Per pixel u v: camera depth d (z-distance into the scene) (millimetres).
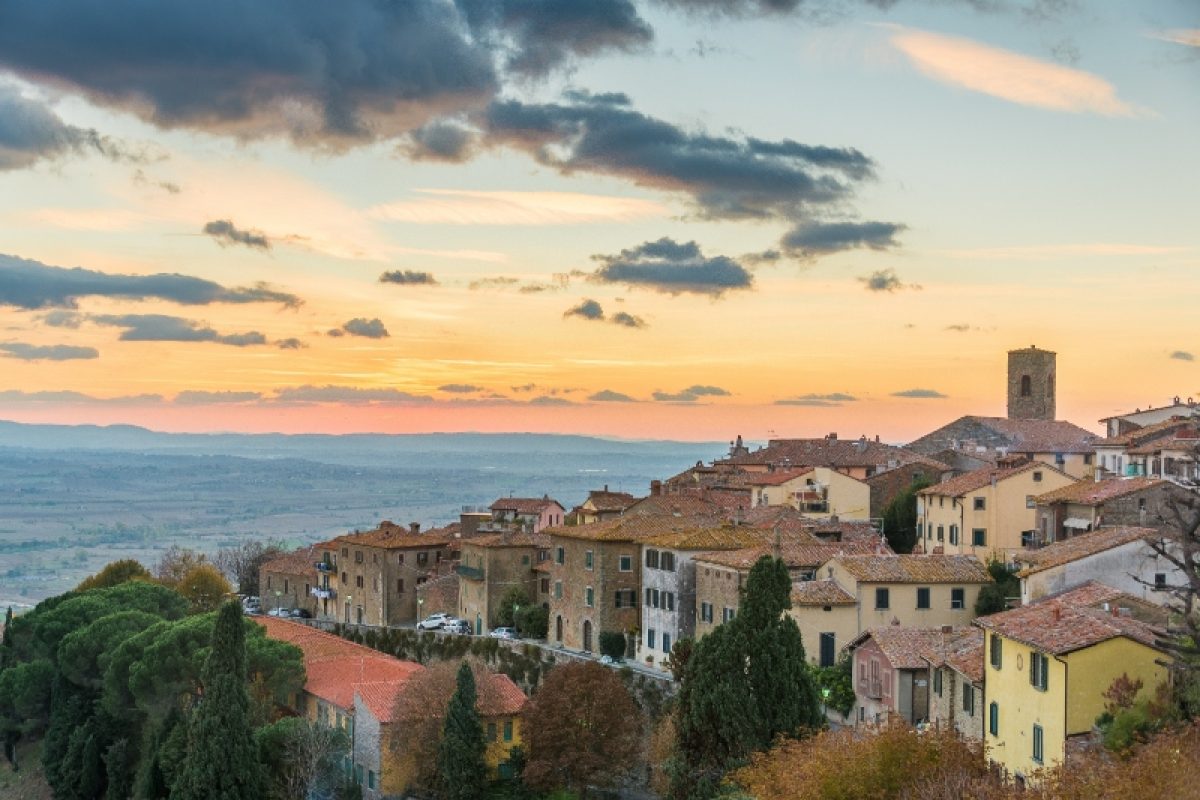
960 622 108438
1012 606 107125
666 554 126875
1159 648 66000
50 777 135125
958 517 134875
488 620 157500
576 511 174250
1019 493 132625
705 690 89938
